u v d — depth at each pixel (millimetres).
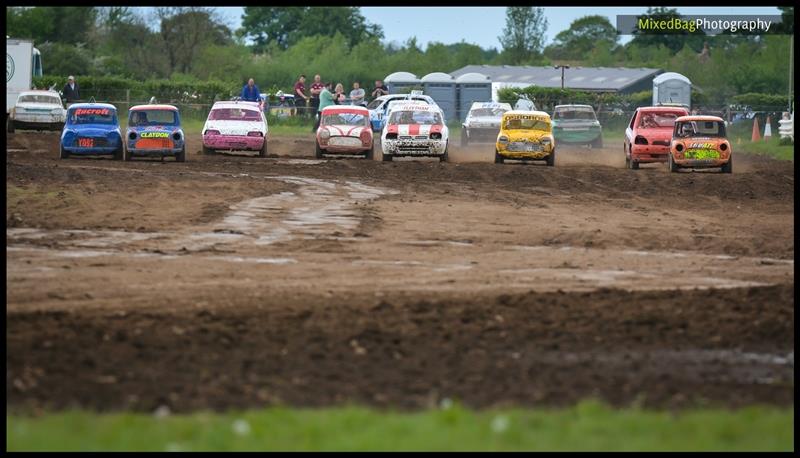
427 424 24172
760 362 33531
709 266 52125
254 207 70625
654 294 43188
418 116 115125
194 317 37969
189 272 47250
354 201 75250
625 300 42031
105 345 33719
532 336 36219
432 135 112312
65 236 56656
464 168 102625
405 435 23203
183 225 61906
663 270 50656
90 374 30203
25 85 161125
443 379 30297
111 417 25016
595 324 38031
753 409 26172
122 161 103750
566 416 25203
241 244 55656
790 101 160750
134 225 61344
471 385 29625
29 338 34312
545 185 89875
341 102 154375
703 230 65250
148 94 197375
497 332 36688
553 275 48594
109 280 44969
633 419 24750
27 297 41312
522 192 84250
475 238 59906
